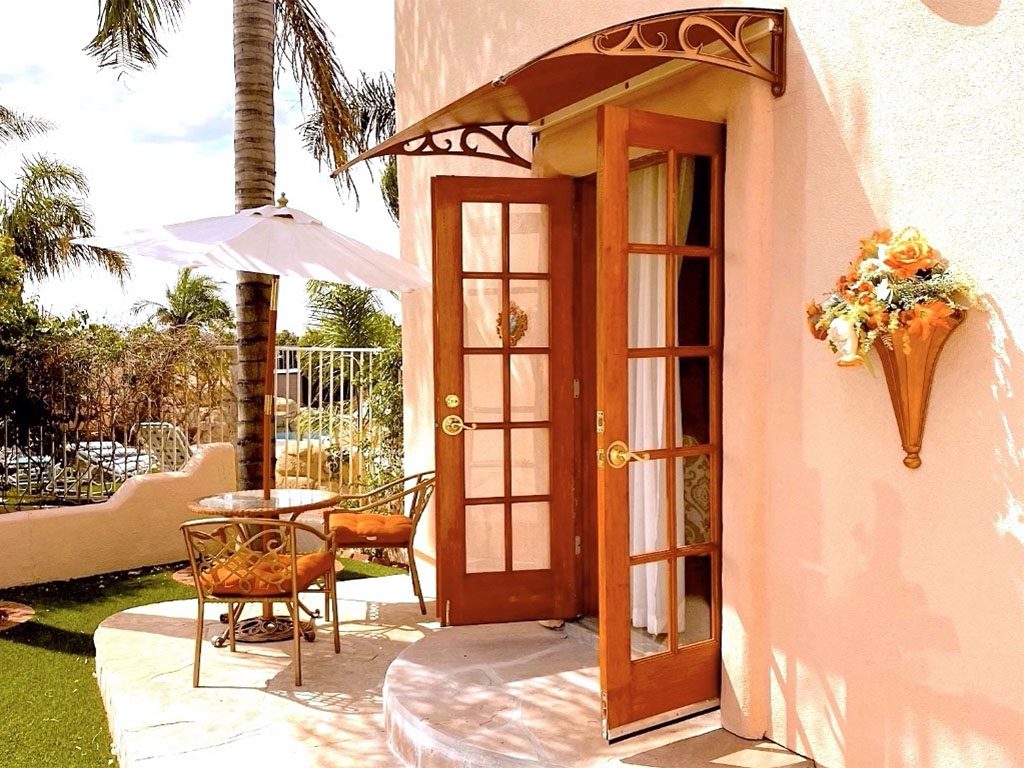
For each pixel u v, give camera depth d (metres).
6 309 8.12
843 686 3.01
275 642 5.05
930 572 2.71
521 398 4.66
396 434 8.15
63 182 15.73
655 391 3.44
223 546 4.62
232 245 4.57
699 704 3.50
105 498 8.30
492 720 3.47
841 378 2.99
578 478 4.67
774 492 3.29
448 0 5.91
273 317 5.27
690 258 3.50
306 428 8.52
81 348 8.23
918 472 2.73
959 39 2.56
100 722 4.22
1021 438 2.44
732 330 3.37
